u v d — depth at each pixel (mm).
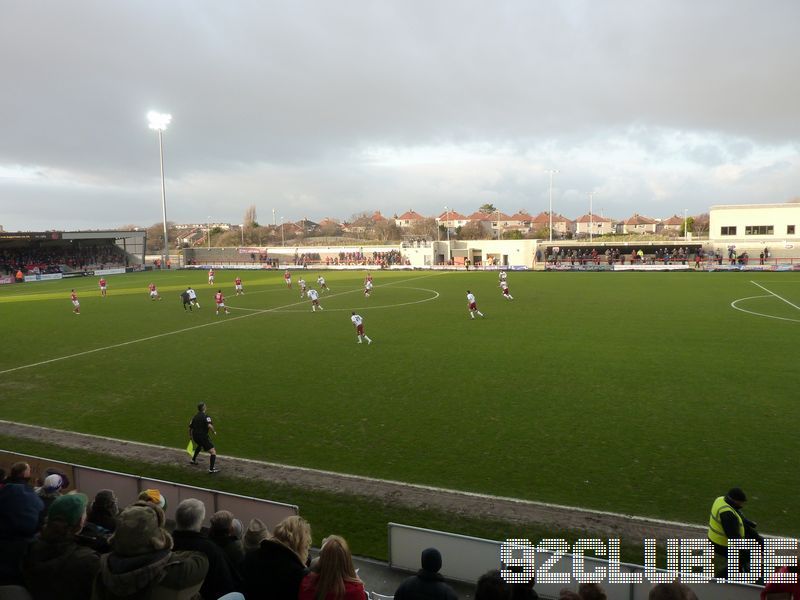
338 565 4652
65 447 14820
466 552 8305
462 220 162375
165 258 98625
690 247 78125
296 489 11969
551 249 84938
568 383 19312
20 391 20578
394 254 92625
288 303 44969
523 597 5324
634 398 17422
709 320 31359
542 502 11008
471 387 19234
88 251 97375
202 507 5633
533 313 35906
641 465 12547
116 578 4090
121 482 10461
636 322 31297
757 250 73000
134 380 21750
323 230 177125
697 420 15289
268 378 21422
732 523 7977
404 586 5230
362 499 11414
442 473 12531
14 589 4570
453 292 50406
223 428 16047
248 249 104812
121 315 39969
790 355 22438
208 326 34312
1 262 82750
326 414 16922
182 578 4324
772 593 5477
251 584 4980
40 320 38375
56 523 4668
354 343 27703
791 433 14141
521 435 14633
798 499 10820
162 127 90250
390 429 15453
